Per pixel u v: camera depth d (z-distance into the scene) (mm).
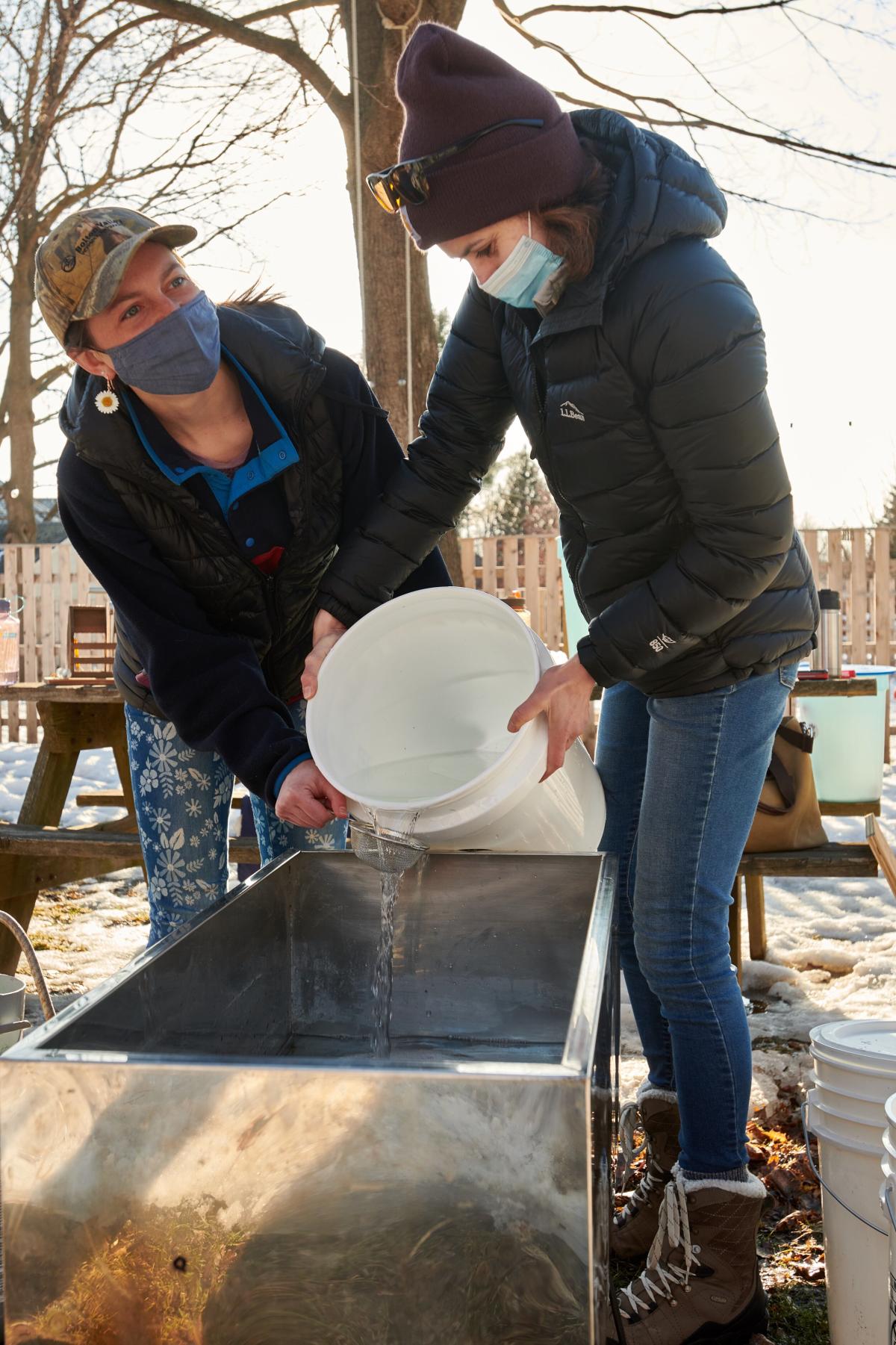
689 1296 1725
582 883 1796
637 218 1549
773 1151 2402
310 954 1933
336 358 2129
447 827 1686
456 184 1575
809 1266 2006
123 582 2066
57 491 2084
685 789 1775
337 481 2137
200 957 1540
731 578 1597
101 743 4188
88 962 3881
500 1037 1859
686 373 1546
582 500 1780
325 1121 1022
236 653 2020
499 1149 997
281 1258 1044
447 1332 1031
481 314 1997
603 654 1649
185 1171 1044
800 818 3320
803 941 4023
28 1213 1061
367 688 1974
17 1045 1101
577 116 1751
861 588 8078
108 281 1728
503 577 8453
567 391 1691
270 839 2418
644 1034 2070
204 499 2045
